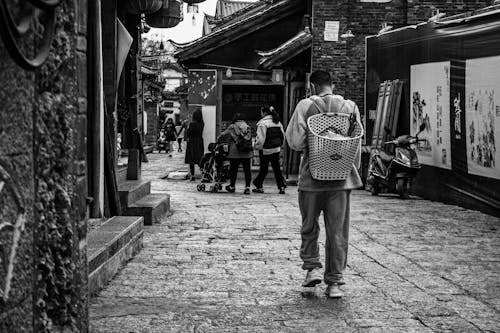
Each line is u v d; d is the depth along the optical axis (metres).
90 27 7.18
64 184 3.87
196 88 21.81
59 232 3.84
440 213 13.06
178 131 45.09
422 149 15.87
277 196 16.45
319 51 19.94
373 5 19.83
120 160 13.40
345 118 6.57
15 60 2.98
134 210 11.27
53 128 3.76
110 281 7.20
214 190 17.31
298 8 21.83
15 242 3.18
